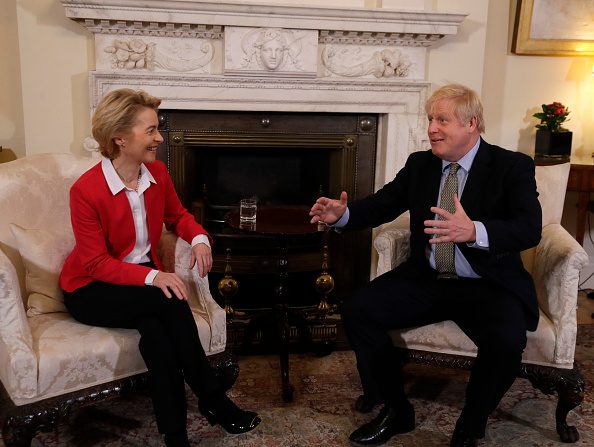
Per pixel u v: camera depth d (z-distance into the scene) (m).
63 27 2.92
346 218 2.41
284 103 3.10
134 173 2.19
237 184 3.56
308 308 3.26
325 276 3.04
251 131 3.21
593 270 4.02
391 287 2.33
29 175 2.31
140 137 2.09
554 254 2.32
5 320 1.89
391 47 3.14
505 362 2.08
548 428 2.41
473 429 2.12
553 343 2.23
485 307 2.19
